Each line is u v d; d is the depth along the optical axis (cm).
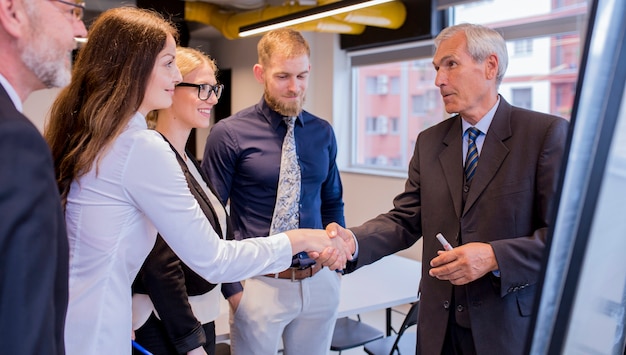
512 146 149
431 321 160
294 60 203
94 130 120
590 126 52
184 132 182
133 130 124
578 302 57
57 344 82
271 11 486
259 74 220
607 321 66
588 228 54
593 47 51
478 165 152
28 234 69
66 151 124
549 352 54
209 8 552
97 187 121
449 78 155
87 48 127
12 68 85
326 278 209
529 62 432
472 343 152
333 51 572
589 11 51
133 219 125
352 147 595
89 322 120
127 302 127
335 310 213
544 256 52
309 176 218
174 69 135
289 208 211
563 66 409
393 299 272
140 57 125
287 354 215
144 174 122
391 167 557
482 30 155
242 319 205
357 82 585
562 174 52
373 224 178
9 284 68
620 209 59
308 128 219
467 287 150
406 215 179
